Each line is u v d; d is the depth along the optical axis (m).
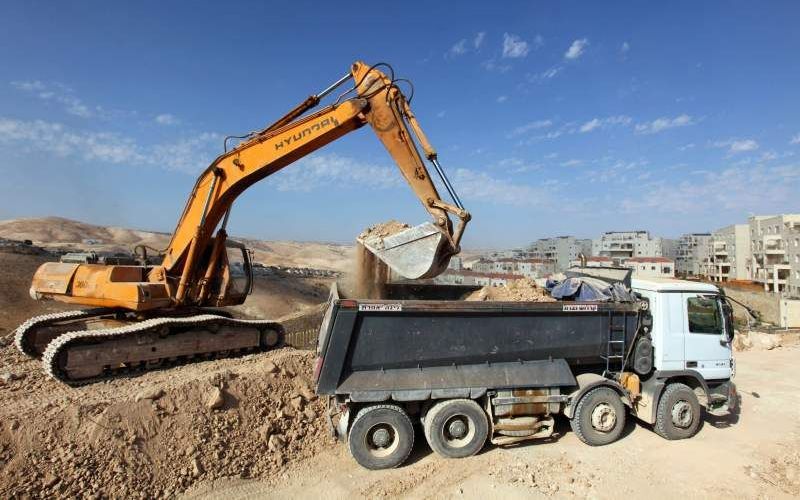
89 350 7.78
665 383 7.35
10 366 8.69
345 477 6.05
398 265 7.14
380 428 6.24
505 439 6.64
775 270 62.09
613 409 6.96
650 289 7.41
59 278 9.34
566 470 6.18
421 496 5.61
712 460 6.54
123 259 10.09
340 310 6.10
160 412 6.51
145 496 5.48
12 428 5.70
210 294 9.77
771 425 7.91
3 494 5.00
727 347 7.54
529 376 6.70
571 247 93.62
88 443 5.81
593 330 7.04
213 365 8.93
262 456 6.46
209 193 9.01
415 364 6.42
